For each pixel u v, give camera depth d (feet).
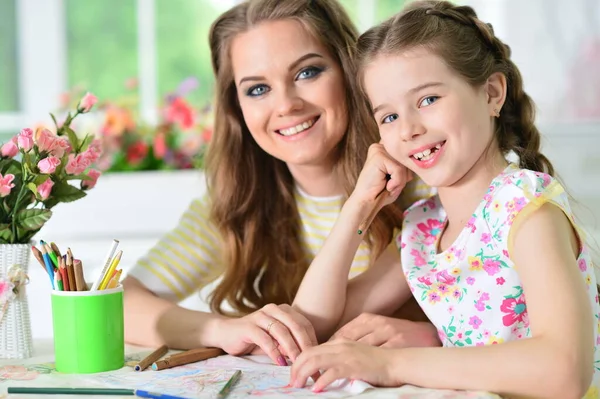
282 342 3.73
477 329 3.63
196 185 9.04
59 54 9.85
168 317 4.25
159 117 9.19
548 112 9.58
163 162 9.12
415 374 3.14
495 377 3.03
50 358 3.93
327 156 4.73
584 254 3.46
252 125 4.61
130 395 3.14
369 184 4.06
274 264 4.93
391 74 3.54
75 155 4.17
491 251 3.56
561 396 2.98
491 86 3.69
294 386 3.20
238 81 4.65
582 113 9.53
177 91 9.26
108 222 8.97
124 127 9.04
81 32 9.87
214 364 3.70
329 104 4.53
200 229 5.07
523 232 3.31
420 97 3.51
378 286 4.32
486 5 9.51
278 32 4.49
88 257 7.99
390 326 3.94
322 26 4.53
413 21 3.59
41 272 7.72
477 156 3.58
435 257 3.87
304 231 4.95
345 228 4.11
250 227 4.93
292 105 4.45
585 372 2.99
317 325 4.09
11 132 9.89
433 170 3.57
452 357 3.12
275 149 4.63
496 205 3.51
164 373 3.50
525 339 3.08
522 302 3.53
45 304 7.73
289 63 4.46
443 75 3.49
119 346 3.65
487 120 3.61
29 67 9.84
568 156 9.53
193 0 9.87
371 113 4.56
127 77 9.88
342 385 3.18
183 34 9.91
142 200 9.01
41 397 3.14
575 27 9.46
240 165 4.98
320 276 4.13
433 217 4.11
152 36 9.85
